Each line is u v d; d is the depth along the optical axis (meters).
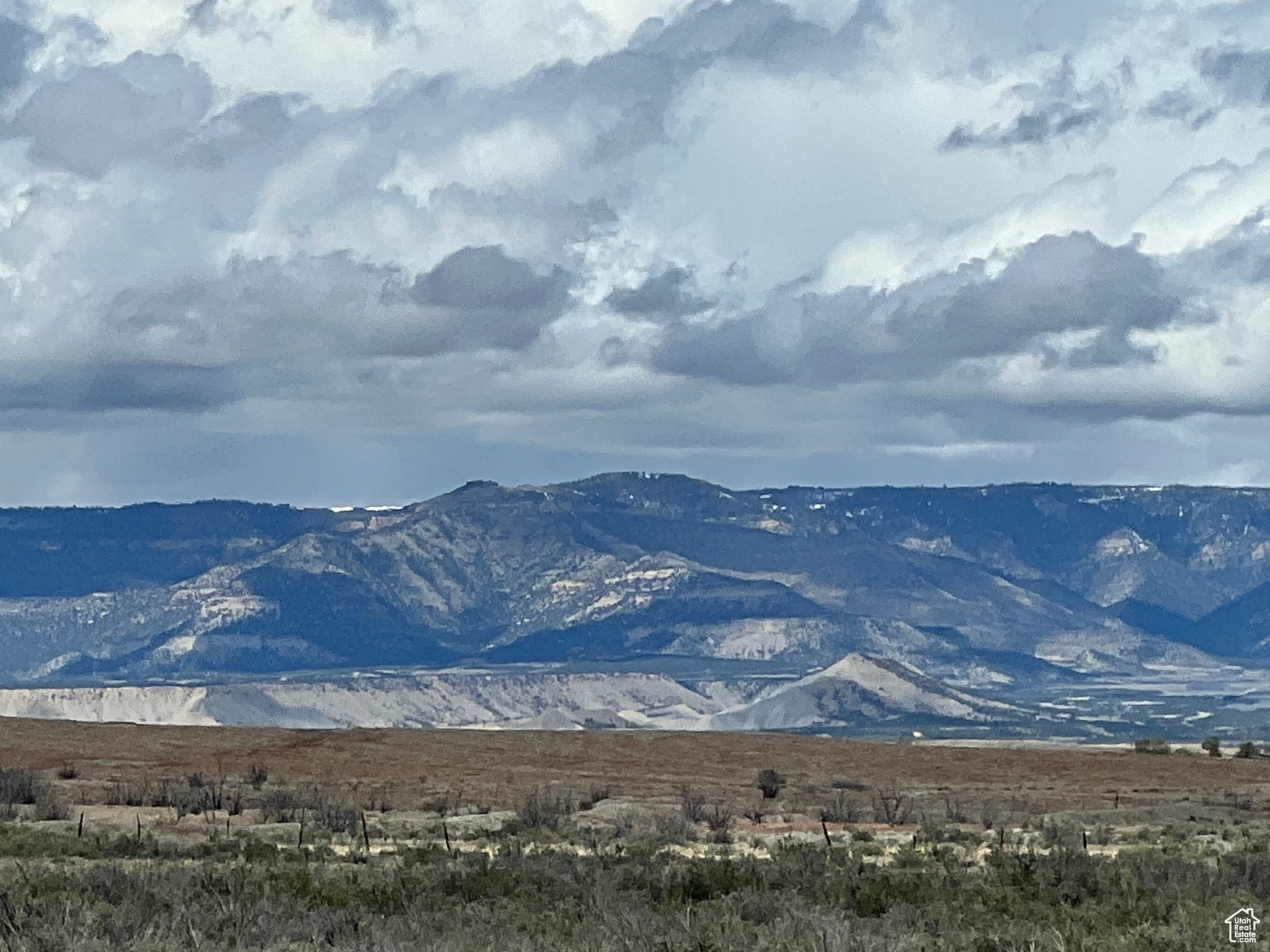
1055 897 41.66
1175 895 40.53
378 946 33.25
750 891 41.84
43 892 40.50
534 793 85.88
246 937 34.69
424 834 67.19
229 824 71.75
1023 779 95.38
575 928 35.22
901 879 44.22
